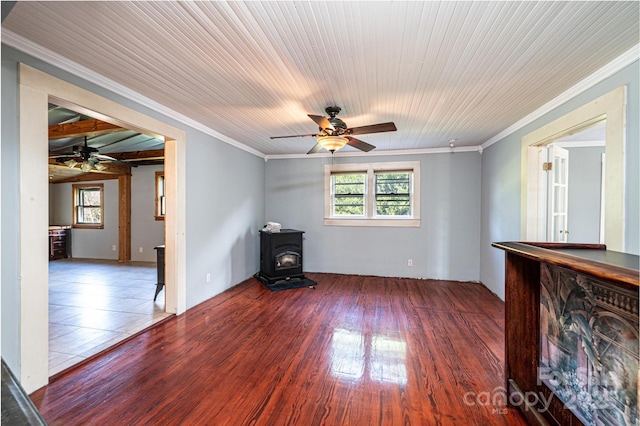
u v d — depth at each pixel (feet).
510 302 6.38
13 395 2.30
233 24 5.66
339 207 18.85
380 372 7.60
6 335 6.24
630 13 5.20
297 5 5.08
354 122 11.87
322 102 9.70
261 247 16.87
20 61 6.35
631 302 4.22
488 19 5.40
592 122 7.91
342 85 8.36
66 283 16.51
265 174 19.61
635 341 4.16
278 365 7.92
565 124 8.75
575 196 14.71
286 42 6.24
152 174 22.99
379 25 5.62
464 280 16.80
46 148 6.86
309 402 6.45
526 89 8.53
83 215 25.31
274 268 15.74
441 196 17.02
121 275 18.47
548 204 10.91
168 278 11.60
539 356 6.30
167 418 5.92
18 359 6.41
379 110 10.44
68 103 7.46
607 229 7.00
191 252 12.31
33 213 6.64
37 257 6.73
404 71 7.48
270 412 6.13
